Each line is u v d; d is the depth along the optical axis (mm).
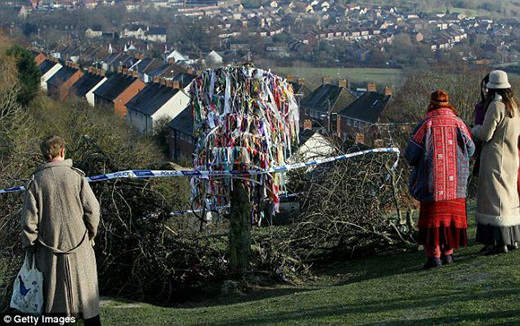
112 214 9664
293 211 12422
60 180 6348
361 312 6656
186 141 53375
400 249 10844
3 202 10359
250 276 9914
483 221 8250
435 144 8023
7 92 36656
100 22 159125
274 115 9758
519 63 73125
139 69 97875
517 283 6836
